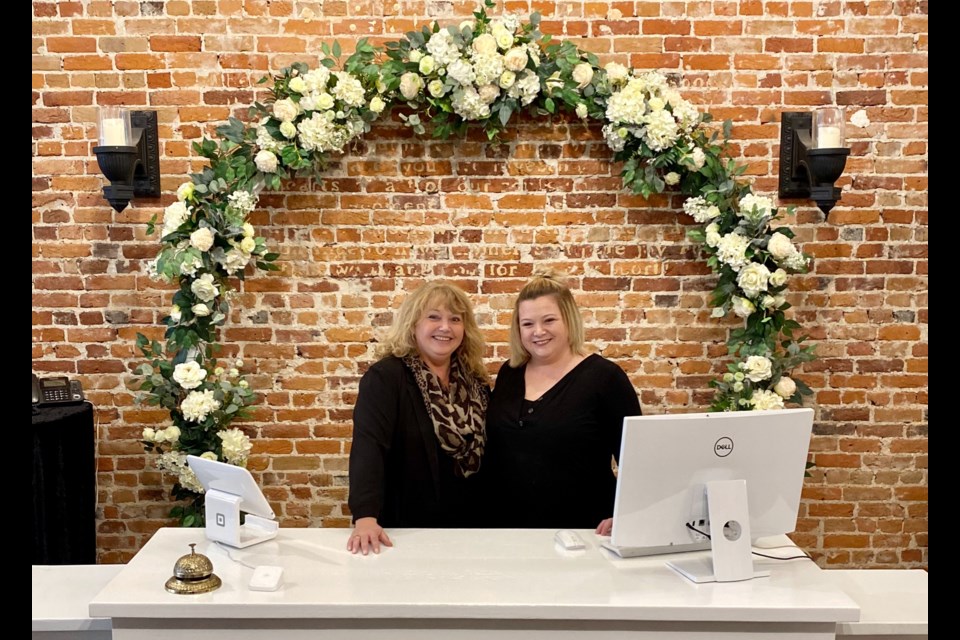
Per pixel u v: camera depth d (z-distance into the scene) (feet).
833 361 11.93
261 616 6.98
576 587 7.32
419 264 11.84
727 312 11.63
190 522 10.98
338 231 11.78
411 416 9.29
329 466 12.03
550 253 11.82
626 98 10.99
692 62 11.61
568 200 11.77
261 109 11.23
